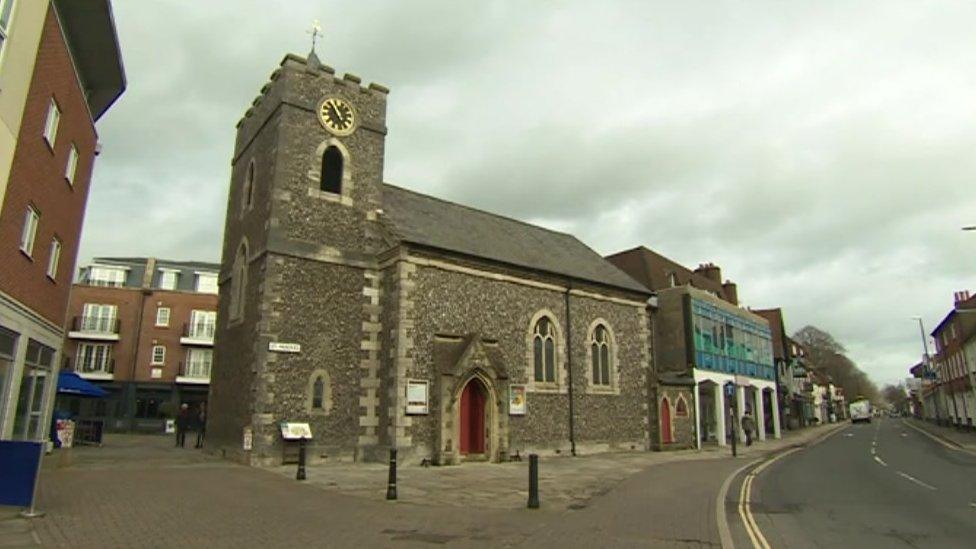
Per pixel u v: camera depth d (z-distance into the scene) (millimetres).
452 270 21812
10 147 12484
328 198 20844
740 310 38750
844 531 9859
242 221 22109
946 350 53906
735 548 8555
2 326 13500
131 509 10430
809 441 38188
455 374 20375
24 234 14625
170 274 50719
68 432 19594
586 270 28078
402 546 8438
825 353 102312
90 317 45438
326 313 19938
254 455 17656
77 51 17766
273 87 21453
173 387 46000
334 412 19391
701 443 32562
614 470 19250
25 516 9359
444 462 19625
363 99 22547
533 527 9930
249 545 8297
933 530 9945
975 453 27000
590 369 25969
